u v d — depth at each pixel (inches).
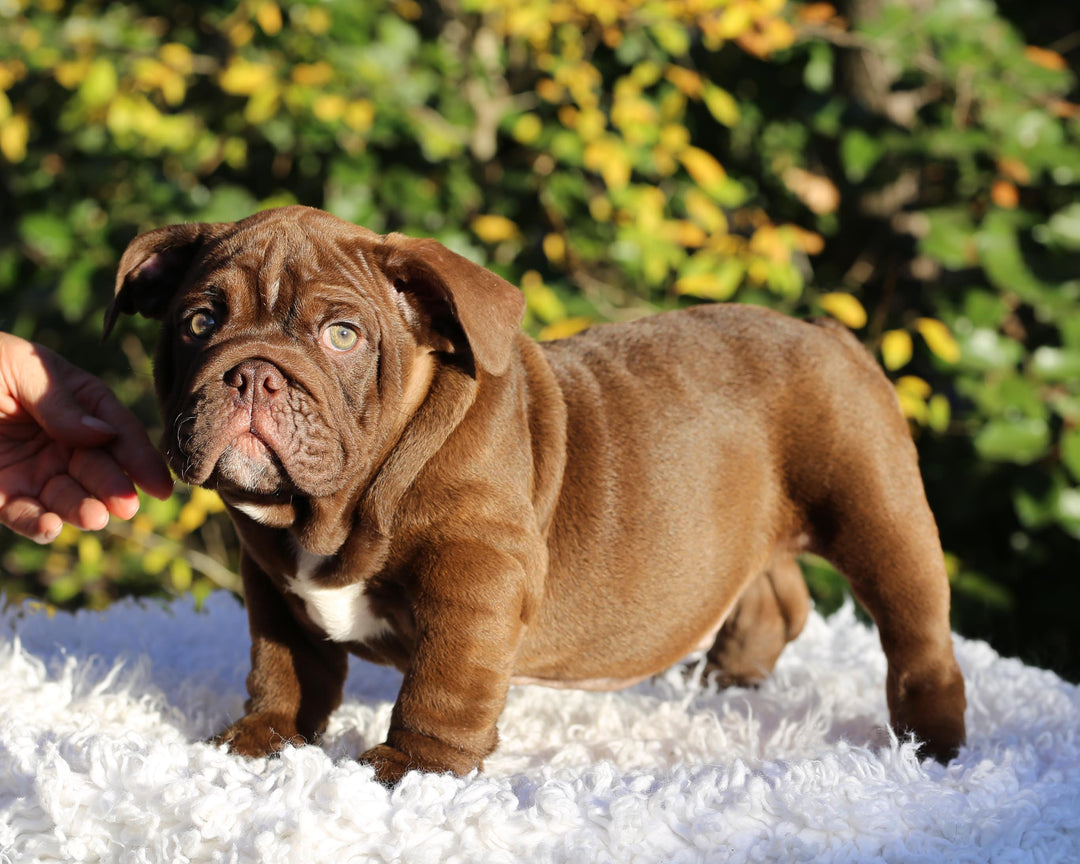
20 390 118.7
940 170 229.8
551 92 214.8
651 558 118.9
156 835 89.7
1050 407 215.3
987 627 228.2
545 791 93.4
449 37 239.1
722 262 205.3
